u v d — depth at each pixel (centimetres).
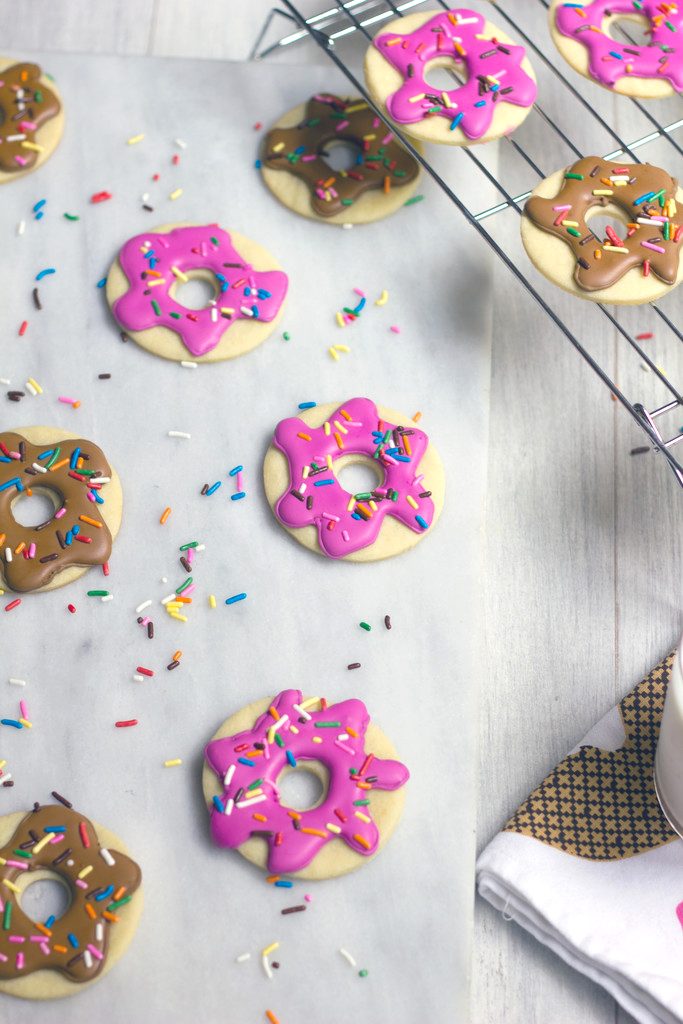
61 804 67
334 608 71
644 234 71
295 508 71
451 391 76
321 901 66
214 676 70
